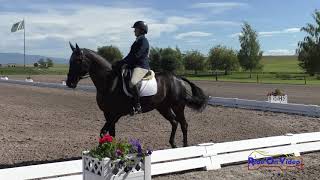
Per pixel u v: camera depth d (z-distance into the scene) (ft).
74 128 46.75
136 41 30.17
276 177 26.55
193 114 60.34
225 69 263.90
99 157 19.30
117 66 30.04
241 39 273.95
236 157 30.19
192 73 269.85
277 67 417.69
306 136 34.22
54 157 31.01
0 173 22.06
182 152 27.84
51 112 63.00
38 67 394.32
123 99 29.84
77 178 24.41
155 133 43.24
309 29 244.42
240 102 69.92
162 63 235.40
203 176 26.91
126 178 19.76
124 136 41.11
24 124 49.47
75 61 29.19
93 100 84.17
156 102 31.60
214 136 42.04
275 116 58.18
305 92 103.40
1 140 37.91
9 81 155.22
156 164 26.68
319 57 235.81
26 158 30.63
